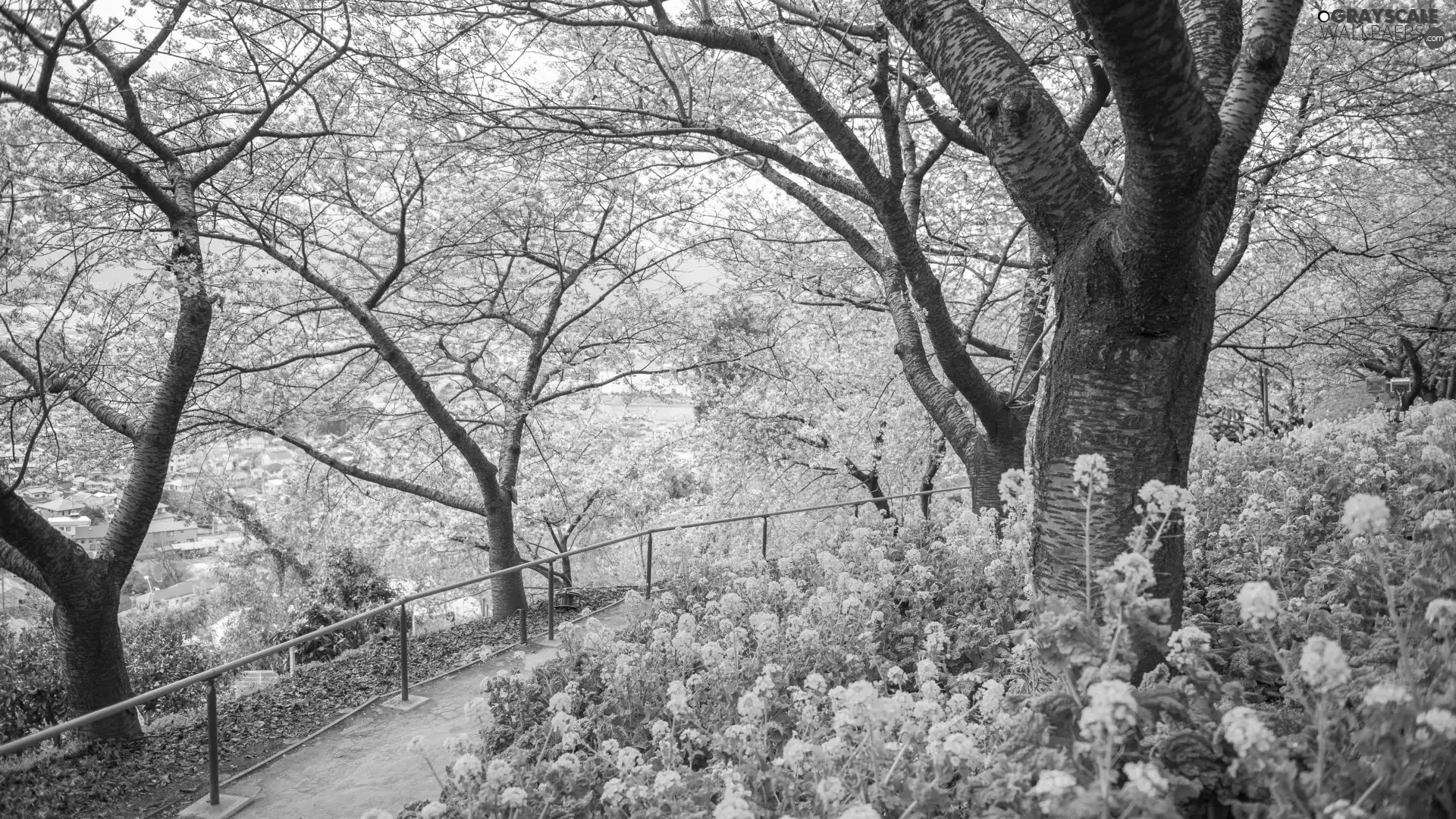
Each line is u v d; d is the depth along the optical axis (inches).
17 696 375.6
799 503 702.5
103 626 322.7
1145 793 79.6
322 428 606.9
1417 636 110.4
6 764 257.9
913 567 245.1
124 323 393.1
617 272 620.4
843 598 221.5
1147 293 146.6
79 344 367.9
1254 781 89.3
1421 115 384.2
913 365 384.2
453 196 518.3
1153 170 130.9
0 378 417.7
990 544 257.6
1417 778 78.1
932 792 104.0
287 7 384.5
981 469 351.3
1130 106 125.1
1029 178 160.1
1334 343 531.8
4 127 303.7
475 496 729.6
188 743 305.9
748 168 437.4
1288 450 316.8
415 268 573.9
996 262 428.1
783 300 568.1
